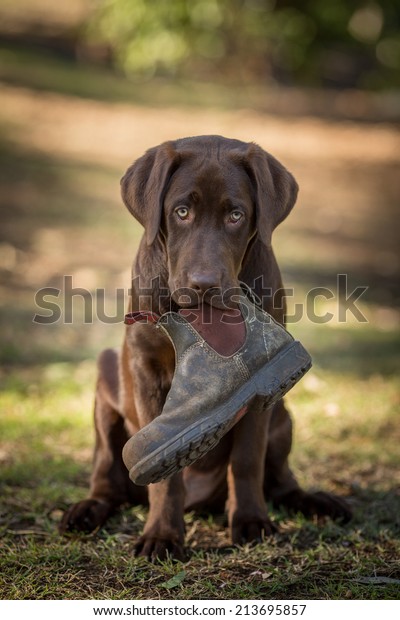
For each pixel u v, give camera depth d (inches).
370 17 1126.4
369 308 445.1
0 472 216.2
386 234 666.2
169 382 173.5
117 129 984.9
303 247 584.1
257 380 153.2
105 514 187.3
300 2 1073.5
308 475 226.1
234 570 162.7
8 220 580.7
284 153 988.6
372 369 336.5
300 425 265.7
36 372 319.9
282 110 1278.3
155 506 172.2
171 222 164.9
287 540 178.1
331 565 164.1
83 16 1419.8
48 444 246.2
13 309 397.4
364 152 1058.1
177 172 166.1
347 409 279.3
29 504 199.6
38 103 1055.0
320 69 1318.9
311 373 320.8
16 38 1378.0
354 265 544.7
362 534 181.5
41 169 757.3
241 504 176.6
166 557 166.2
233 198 163.2
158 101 1194.6
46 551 169.0
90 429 261.3
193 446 146.8
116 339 369.1
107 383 192.4
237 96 1327.5
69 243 537.0
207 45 1066.7
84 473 225.6
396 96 1405.0
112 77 1298.0
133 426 186.1
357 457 239.1
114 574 162.2
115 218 620.1
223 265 157.1
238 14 1045.2
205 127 1061.8
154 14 1024.2
